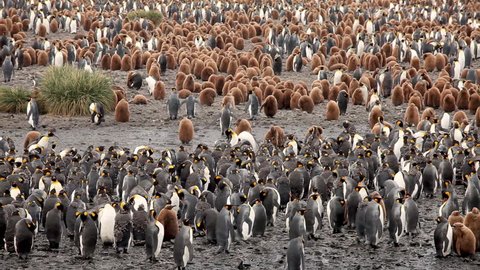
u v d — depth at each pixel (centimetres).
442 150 2766
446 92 3956
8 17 6369
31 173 2498
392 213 2069
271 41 5881
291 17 7344
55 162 2564
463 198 2483
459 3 8394
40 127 3497
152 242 1922
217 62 4978
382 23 6781
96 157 2661
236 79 4325
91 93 3781
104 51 5162
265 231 2198
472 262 1980
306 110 3878
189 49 5350
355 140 2994
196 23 7044
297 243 1814
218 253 2011
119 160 2594
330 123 3669
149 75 4541
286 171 2516
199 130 3506
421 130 3297
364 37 5959
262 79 4309
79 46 5469
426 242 2117
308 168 2550
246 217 2069
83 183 2322
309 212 2114
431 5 8212
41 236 2134
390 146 2914
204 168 2467
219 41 5741
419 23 6581
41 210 2136
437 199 2512
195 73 4781
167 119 3716
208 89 4016
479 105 3856
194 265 1931
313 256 2005
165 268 1905
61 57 4938
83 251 1942
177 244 1883
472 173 2425
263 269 1914
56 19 6469
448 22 7244
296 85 4112
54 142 3228
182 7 7769
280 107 3969
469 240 1984
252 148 2872
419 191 2458
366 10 7612
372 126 3525
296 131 3488
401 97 4038
